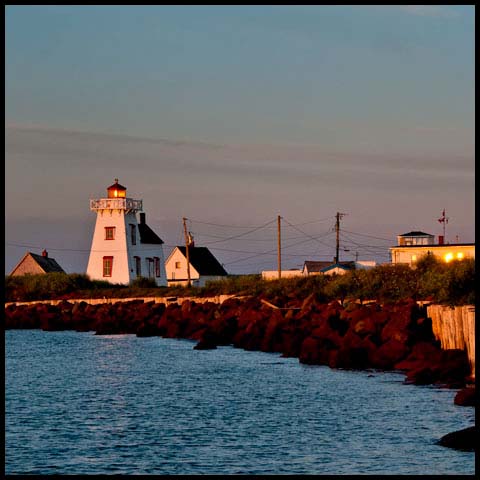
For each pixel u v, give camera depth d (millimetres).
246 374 149125
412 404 114438
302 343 166500
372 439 97375
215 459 91688
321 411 113000
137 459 92375
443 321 141250
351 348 150500
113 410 118562
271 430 103312
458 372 130500
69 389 138750
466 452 91188
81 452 95375
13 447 97750
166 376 151125
